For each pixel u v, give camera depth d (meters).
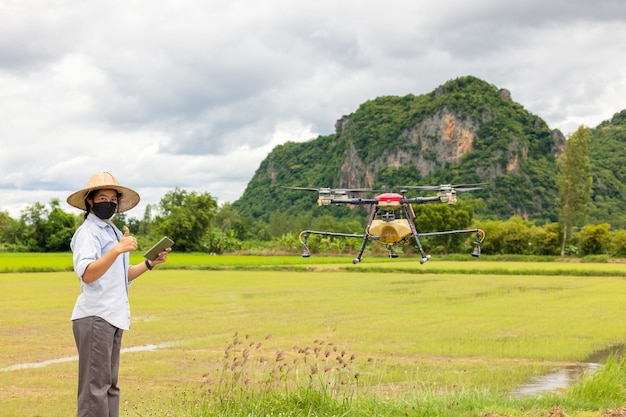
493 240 117.75
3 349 19.86
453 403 9.85
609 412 9.15
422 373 15.84
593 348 20.50
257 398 9.25
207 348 19.91
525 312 31.20
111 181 7.06
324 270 69.31
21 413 12.07
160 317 28.50
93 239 6.88
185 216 130.25
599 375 11.52
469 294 41.56
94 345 6.75
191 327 24.95
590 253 109.94
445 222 118.62
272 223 175.00
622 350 20.09
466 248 119.62
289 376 13.62
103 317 6.80
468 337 22.67
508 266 79.12
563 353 19.47
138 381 15.02
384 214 13.74
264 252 116.25
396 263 84.88
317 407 9.16
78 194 6.99
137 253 100.19
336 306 33.59
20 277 56.34
